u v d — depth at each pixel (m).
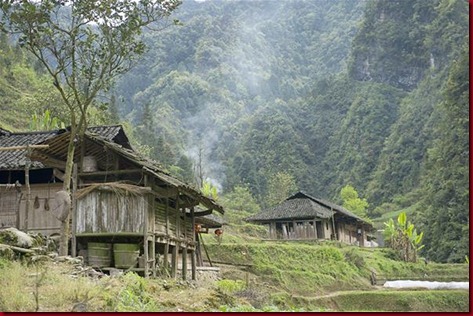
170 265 23.45
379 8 182.88
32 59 93.69
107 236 20.64
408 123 145.50
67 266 15.30
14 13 18.14
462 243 79.69
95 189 20.55
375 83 172.75
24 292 11.61
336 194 143.88
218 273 31.56
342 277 46.16
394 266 55.19
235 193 102.12
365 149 149.38
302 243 56.44
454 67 106.19
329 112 175.50
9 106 70.69
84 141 21.34
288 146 149.88
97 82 19.45
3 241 15.33
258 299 19.70
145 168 20.55
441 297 37.94
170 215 23.02
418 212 97.88
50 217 23.08
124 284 13.63
